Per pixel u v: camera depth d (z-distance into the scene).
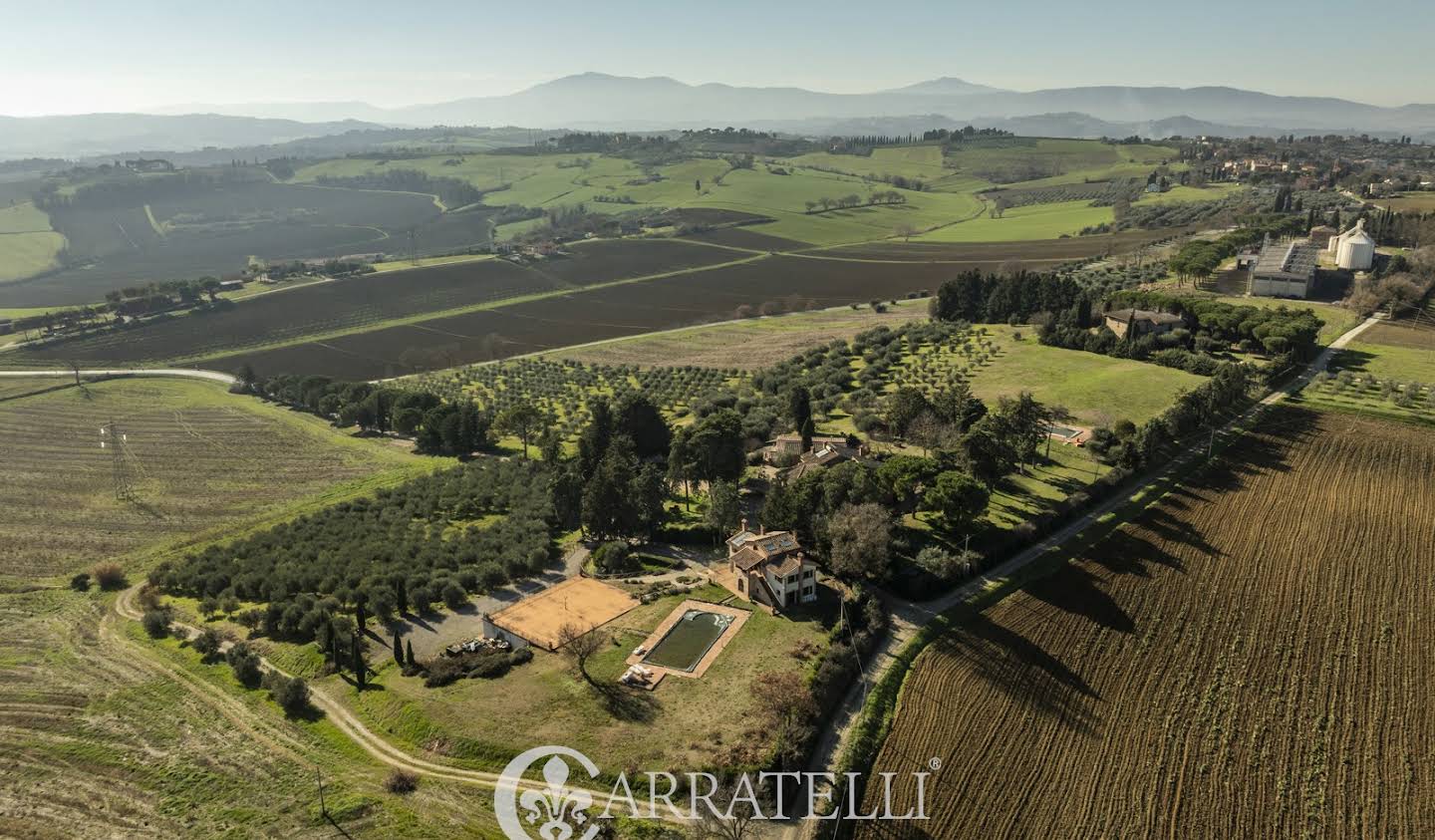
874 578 90.62
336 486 143.88
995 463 106.44
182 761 70.75
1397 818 61.47
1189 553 94.81
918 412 126.31
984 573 91.38
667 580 97.94
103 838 61.59
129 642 92.94
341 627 89.62
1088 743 68.25
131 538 124.94
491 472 140.25
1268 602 85.88
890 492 104.31
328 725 75.00
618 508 106.88
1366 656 78.25
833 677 73.69
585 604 92.06
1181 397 132.88
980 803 62.22
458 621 93.00
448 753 69.19
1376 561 92.25
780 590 87.12
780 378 176.38
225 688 82.56
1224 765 66.25
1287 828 60.91
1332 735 69.00
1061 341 174.50
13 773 69.62
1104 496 107.50
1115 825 60.78
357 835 60.78
